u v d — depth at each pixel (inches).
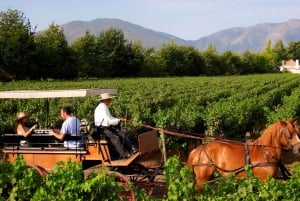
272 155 364.5
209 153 382.3
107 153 424.5
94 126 433.7
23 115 465.4
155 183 449.1
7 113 840.3
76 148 430.3
